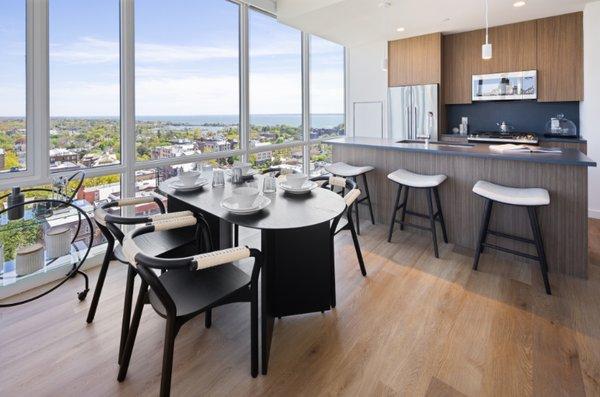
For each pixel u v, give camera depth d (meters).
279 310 1.99
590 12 3.72
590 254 2.94
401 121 5.31
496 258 2.94
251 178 2.61
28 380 1.60
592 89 3.76
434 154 3.35
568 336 1.88
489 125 5.11
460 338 1.88
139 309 1.58
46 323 2.04
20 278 2.18
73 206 2.28
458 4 3.74
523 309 2.15
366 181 3.84
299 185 2.21
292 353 1.79
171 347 1.35
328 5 3.71
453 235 3.29
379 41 5.33
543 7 3.87
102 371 1.66
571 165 2.54
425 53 4.97
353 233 2.59
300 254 2.00
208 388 1.56
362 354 1.77
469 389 1.53
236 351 1.82
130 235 1.52
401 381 1.59
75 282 2.55
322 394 1.52
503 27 4.55
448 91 5.09
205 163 3.64
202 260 1.30
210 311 2.00
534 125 4.75
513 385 1.55
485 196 2.59
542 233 2.71
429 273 2.68
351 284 2.51
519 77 4.47
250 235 3.68
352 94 5.84
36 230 2.24
